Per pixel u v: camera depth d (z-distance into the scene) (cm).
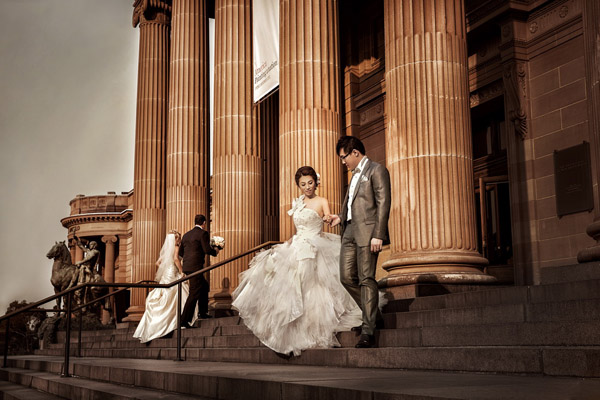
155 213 2202
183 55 1852
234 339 908
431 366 502
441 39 902
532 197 1273
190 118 1822
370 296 607
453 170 872
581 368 388
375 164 619
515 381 374
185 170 1797
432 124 880
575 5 1212
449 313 604
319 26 1194
